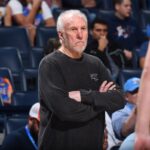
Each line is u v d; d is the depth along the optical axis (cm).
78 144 657
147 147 359
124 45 1505
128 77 1259
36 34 1434
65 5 1694
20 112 1121
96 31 1310
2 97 1166
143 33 1579
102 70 689
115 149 900
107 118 918
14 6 1502
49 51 993
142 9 1802
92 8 1672
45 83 658
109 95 669
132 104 918
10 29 1414
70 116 650
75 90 662
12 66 1289
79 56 675
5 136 983
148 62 367
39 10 1533
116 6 1531
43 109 669
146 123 361
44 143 662
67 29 667
